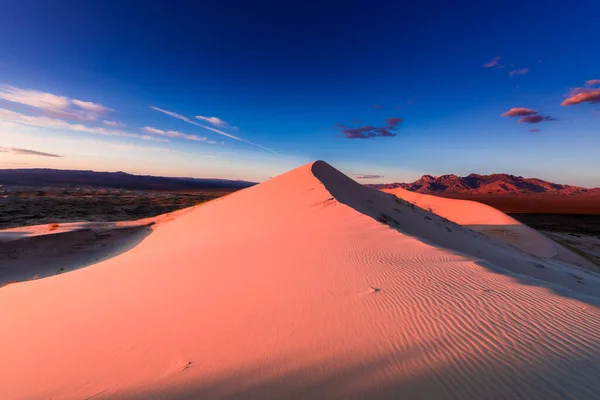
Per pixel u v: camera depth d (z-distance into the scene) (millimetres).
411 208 24797
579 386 2668
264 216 17781
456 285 5551
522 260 16750
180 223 23734
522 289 5270
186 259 9266
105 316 5254
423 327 3939
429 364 3096
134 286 6926
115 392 3127
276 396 2771
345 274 6484
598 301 5367
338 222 13281
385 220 19281
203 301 5527
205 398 2852
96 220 35562
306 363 3301
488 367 2984
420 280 5902
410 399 2592
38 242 18234
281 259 8125
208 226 19641
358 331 3959
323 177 24391
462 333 3713
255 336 4055
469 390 2668
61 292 7082
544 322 3951
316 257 8086
